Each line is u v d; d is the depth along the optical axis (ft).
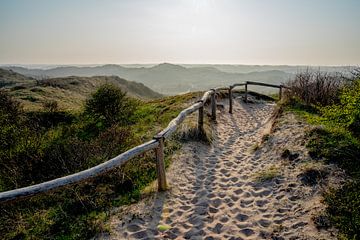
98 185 18.63
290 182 16.58
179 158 22.16
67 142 26.37
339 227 11.92
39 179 21.13
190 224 14.02
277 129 25.30
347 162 16.47
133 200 16.53
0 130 29.84
